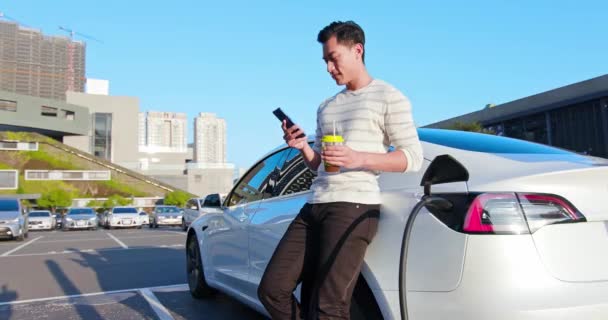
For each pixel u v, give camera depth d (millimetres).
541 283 2049
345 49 2475
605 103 20625
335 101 2574
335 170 2180
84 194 72750
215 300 5535
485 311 2055
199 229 5418
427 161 2686
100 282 6941
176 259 9539
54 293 6180
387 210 2525
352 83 2533
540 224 2123
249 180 4492
